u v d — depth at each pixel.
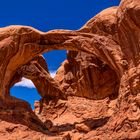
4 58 20.00
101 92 26.77
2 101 19.97
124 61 17.83
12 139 17.48
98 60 26.72
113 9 20.88
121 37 17.58
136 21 16.02
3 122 18.84
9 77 20.80
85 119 25.16
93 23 20.88
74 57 28.83
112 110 24.56
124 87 17.11
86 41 19.97
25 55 20.83
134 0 15.98
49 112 28.16
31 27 20.81
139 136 14.70
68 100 28.58
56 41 20.91
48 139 17.53
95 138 16.78
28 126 19.50
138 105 15.78
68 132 20.50
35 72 27.50
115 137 15.84
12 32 20.31
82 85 27.72
